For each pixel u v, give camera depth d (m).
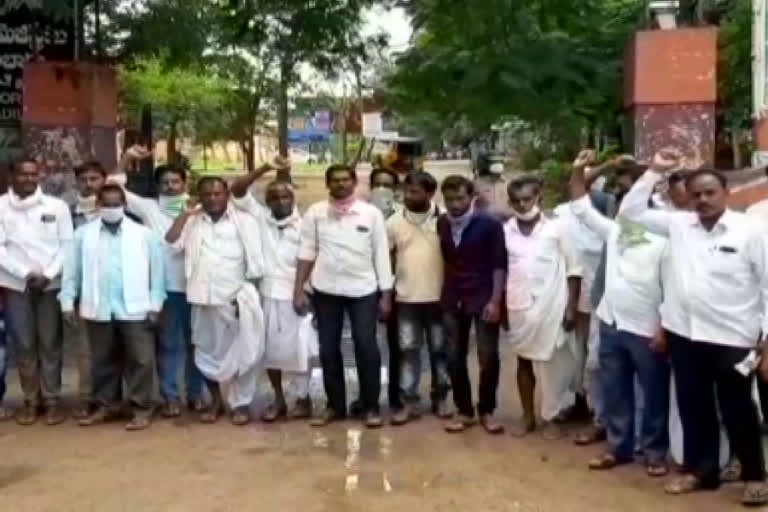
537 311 6.26
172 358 6.96
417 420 6.86
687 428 5.36
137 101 16.27
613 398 5.80
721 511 5.07
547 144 13.18
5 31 9.85
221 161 43.62
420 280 6.66
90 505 5.23
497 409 7.16
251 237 6.69
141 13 9.94
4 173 9.53
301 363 6.79
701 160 7.99
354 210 6.62
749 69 9.45
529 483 5.54
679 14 8.48
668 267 5.36
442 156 37.34
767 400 5.50
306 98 17.22
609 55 9.38
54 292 6.82
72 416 7.01
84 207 7.17
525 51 9.02
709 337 5.12
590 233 6.40
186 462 5.95
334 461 5.95
